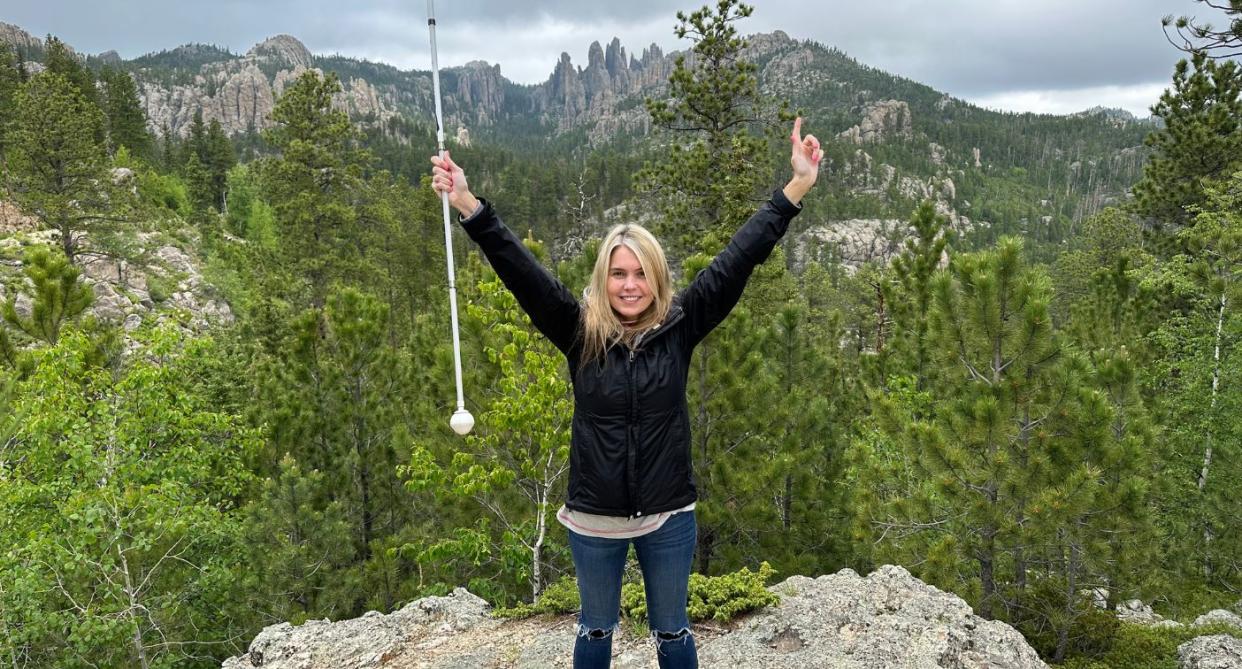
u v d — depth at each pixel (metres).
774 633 4.85
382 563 10.92
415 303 47.81
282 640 5.53
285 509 9.95
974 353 8.82
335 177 34.59
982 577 9.16
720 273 2.54
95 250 39.81
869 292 34.94
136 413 10.54
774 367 11.79
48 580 9.77
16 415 9.45
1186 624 9.66
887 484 10.23
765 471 9.62
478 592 10.93
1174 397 13.84
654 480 2.52
